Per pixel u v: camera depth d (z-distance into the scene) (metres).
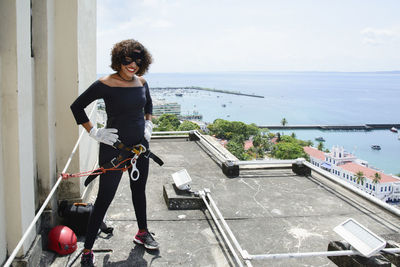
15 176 2.09
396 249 2.52
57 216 2.97
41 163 2.78
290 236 3.06
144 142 2.50
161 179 4.42
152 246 2.70
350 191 3.83
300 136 165.00
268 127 185.00
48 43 2.74
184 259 2.62
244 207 3.64
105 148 2.34
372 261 2.41
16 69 2.01
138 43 2.25
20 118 2.10
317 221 3.37
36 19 2.67
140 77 2.49
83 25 3.38
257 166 5.04
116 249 2.72
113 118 2.32
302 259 2.71
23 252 2.18
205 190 3.55
